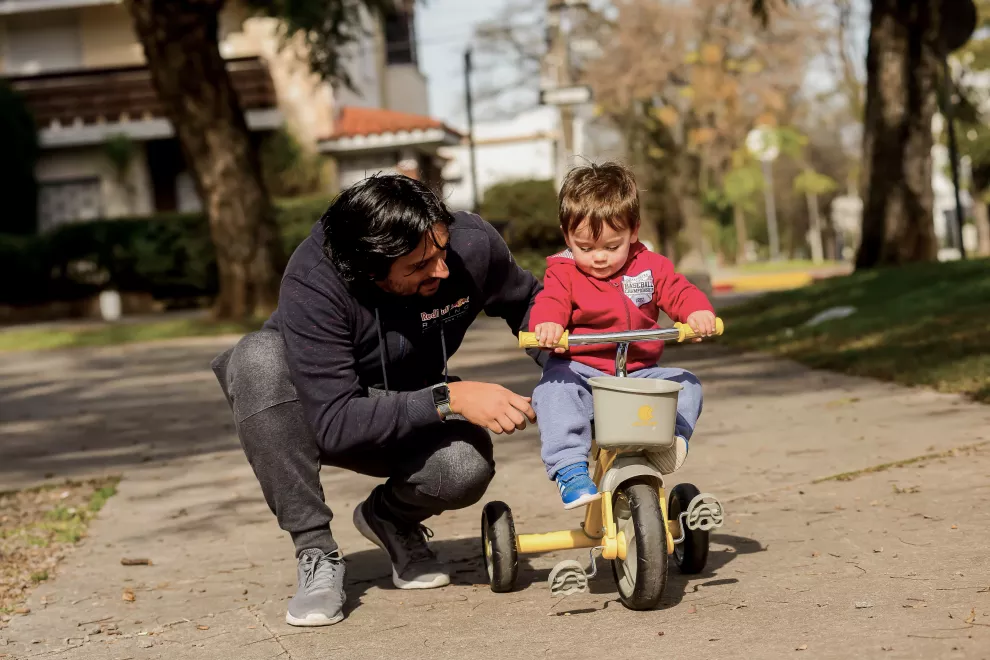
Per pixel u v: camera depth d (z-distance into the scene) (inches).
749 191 2310.5
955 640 109.3
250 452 142.9
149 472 263.6
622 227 136.6
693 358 391.2
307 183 1006.4
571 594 140.4
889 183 578.9
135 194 1011.9
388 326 140.8
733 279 1232.2
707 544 142.8
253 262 646.5
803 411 263.9
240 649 130.9
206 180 642.2
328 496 222.7
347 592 154.2
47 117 997.8
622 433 126.4
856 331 381.4
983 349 302.4
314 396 136.9
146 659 129.6
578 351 141.8
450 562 166.1
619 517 138.4
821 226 2763.3
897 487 181.3
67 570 177.2
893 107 575.5
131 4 617.6
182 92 626.5
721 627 121.7
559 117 1175.6
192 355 534.0
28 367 533.3
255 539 192.5
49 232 883.4
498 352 461.4
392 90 1382.9
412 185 129.4
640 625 125.7
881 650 108.9
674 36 1312.7
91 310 894.4
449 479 140.3
